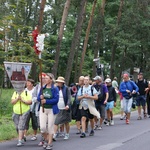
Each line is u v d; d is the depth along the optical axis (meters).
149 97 20.62
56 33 43.88
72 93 15.77
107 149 10.96
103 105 15.90
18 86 11.84
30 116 12.58
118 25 35.94
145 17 35.44
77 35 25.08
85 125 13.77
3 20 20.30
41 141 11.73
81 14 25.20
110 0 40.78
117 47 40.59
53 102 10.80
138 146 11.45
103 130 15.42
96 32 34.25
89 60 44.59
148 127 16.23
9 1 22.80
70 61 24.94
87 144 11.87
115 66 42.78
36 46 10.98
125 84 17.94
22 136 11.80
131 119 20.03
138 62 43.47
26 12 37.22
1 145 11.80
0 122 16.34
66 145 11.69
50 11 38.44
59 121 12.66
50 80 10.88
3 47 21.22
